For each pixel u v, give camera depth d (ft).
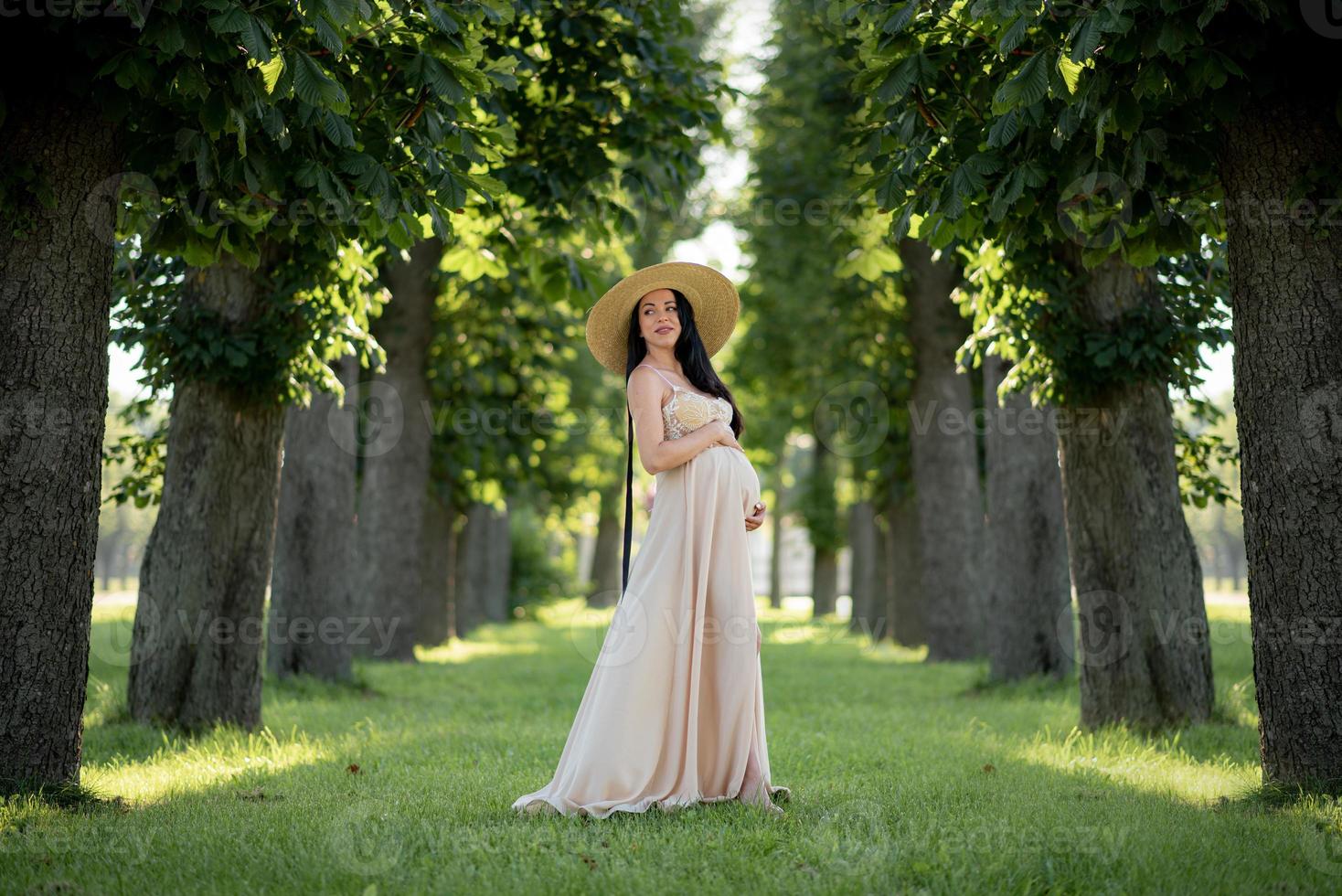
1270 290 14.75
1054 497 35.35
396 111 16.14
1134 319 23.06
